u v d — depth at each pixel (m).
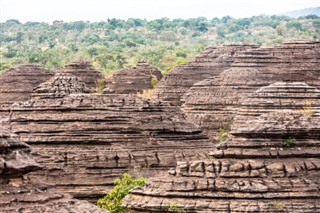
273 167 44.16
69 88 69.44
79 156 62.91
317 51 95.44
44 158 62.75
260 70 95.81
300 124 45.72
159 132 65.25
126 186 56.25
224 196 43.00
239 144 45.03
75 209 33.81
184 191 43.47
